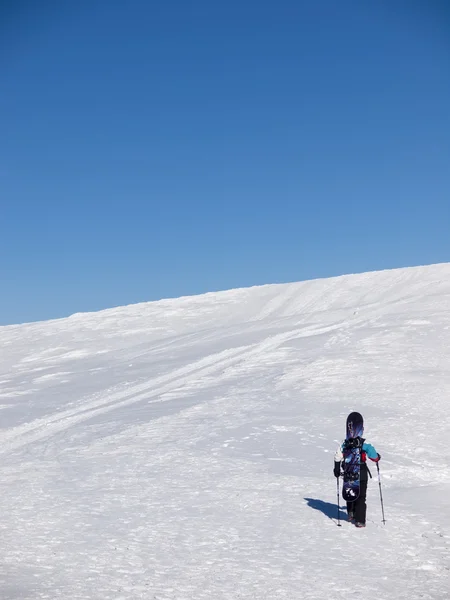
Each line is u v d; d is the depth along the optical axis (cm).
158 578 725
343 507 1117
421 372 2558
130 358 4162
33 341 5428
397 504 1152
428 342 3125
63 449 1811
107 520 1021
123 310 6275
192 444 1730
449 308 4078
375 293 5312
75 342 5184
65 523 1000
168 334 5125
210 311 5809
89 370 3869
